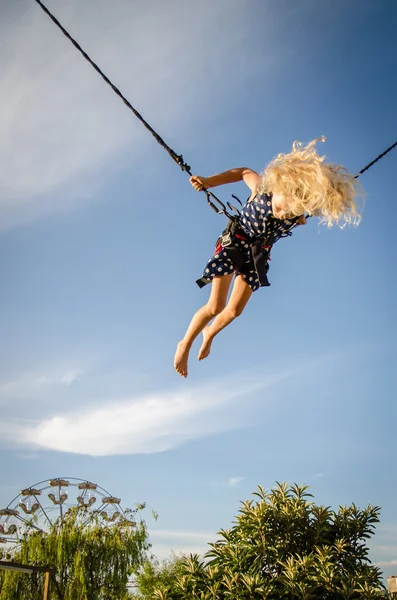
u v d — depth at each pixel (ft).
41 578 56.34
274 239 11.85
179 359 12.69
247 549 17.02
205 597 15.72
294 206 10.66
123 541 60.34
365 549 17.42
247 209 11.71
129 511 63.62
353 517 18.01
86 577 57.31
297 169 10.52
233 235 11.81
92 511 62.59
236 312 12.45
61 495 63.05
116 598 57.52
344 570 16.71
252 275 11.99
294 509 17.62
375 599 15.57
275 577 16.52
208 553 17.48
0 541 58.95
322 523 17.47
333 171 10.85
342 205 10.71
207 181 11.91
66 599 56.24
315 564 16.15
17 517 60.80
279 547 17.17
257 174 12.10
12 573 55.88
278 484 18.71
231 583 15.90
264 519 17.37
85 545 58.75
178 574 17.24
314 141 10.90
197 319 12.39
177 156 12.05
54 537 58.70
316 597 15.79
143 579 56.80
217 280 11.82
